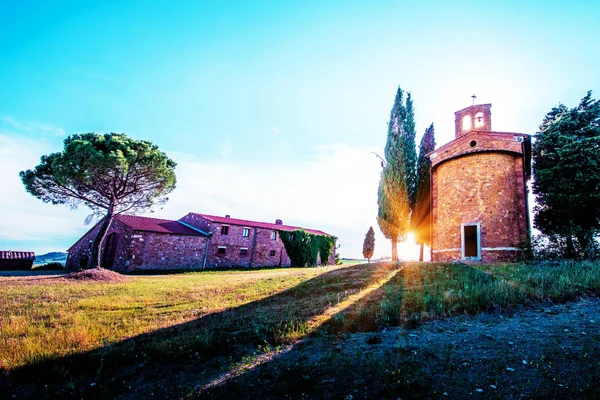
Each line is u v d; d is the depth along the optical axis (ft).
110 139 74.38
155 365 20.57
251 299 41.32
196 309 36.88
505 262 50.31
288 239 135.03
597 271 33.76
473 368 15.21
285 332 24.57
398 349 18.29
